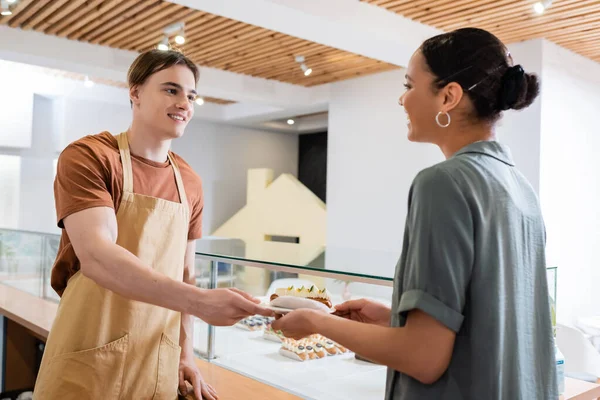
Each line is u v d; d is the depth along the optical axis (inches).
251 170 363.3
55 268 56.0
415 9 165.9
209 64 243.0
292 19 153.6
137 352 55.0
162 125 54.8
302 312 39.0
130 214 53.6
